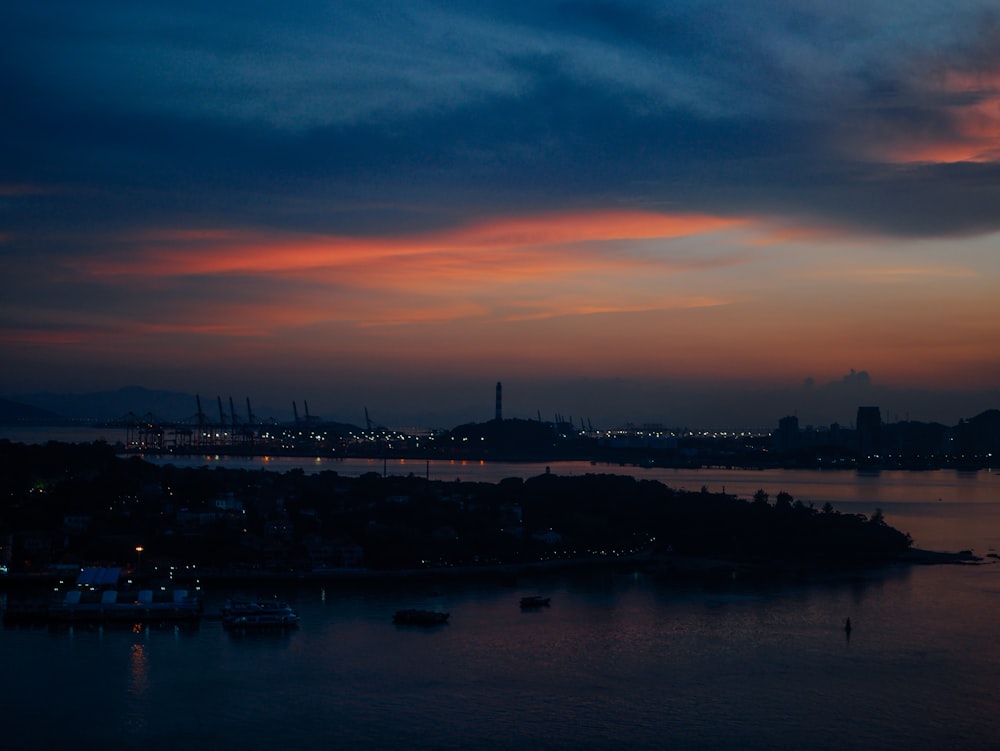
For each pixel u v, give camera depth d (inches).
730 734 7209.6
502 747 6939.0
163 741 7042.3
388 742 7022.6
